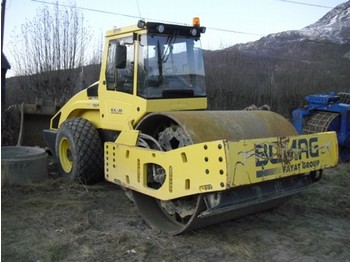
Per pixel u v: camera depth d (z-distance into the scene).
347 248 4.12
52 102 8.76
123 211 5.11
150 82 4.97
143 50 5.00
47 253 3.89
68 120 6.20
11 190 5.60
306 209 5.28
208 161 3.71
